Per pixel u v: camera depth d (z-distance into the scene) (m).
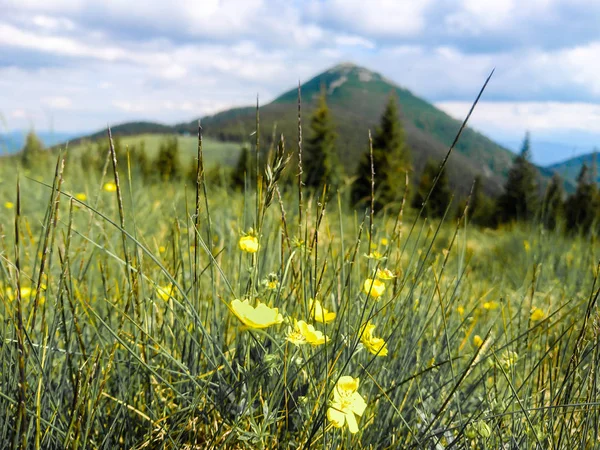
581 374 1.37
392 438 1.35
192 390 1.30
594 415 1.21
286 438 1.15
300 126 1.17
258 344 1.10
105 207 3.76
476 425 1.16
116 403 1.21
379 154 23.59
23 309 1.27
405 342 1.56
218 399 1.18
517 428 1.31
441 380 1.56
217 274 1.81
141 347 1.28
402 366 1.46
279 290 1.08
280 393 1.17
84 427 1.09
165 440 1.15
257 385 1.23
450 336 1.70
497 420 1.23
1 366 1.07
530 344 1.55
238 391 1.23
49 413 1.10
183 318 1.39
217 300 1.51
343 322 1.36
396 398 1.42
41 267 0.95
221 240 2.33
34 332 1.24
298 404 1.16
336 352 1.25
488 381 1.64
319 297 1.29
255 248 1.10
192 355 1.33
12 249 2.19
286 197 3.29
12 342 1.08
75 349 1.33
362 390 1.31
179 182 6.14
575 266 3.52
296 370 1.16
